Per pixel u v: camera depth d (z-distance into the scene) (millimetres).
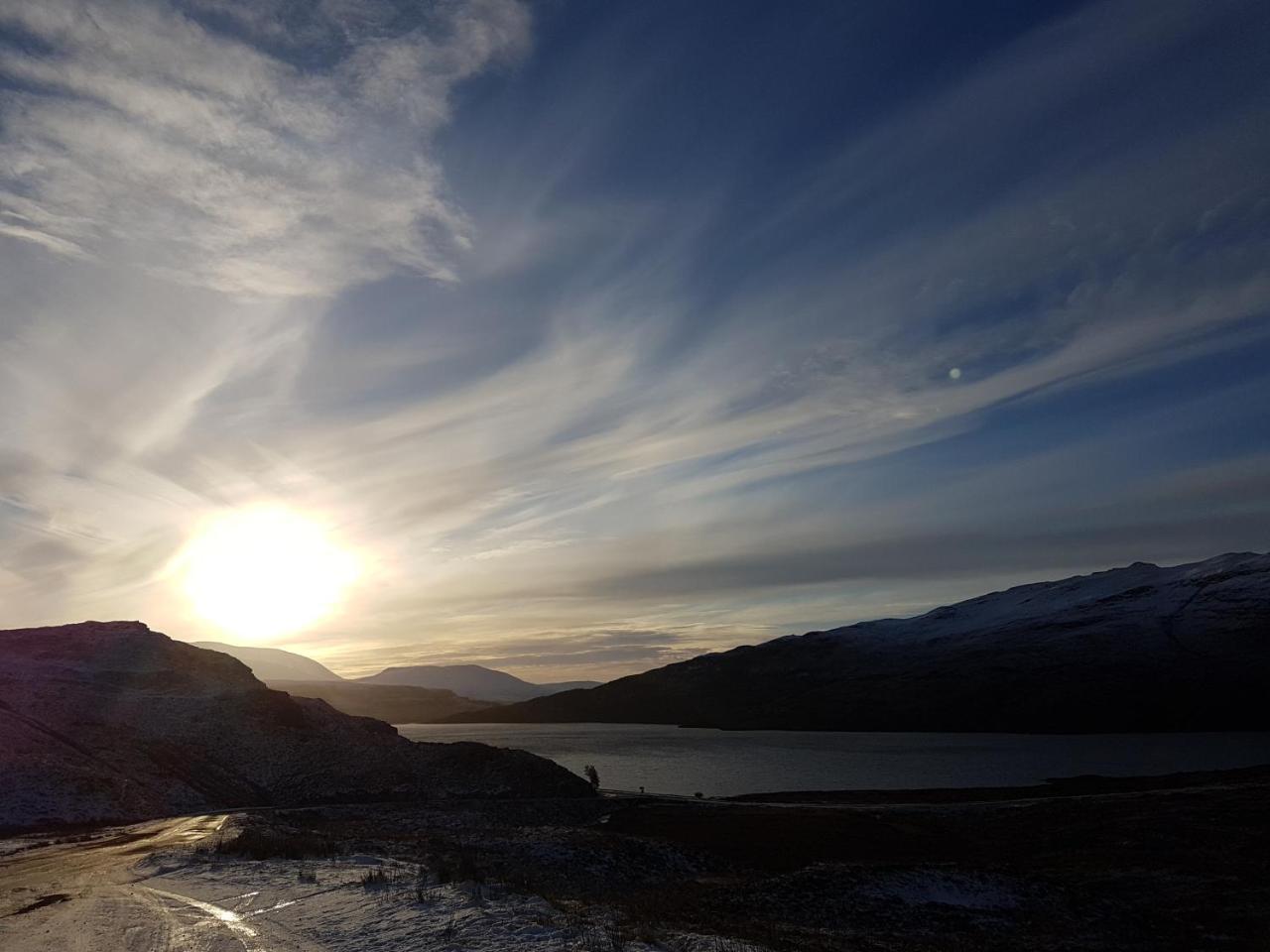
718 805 74500
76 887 26516
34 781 60750
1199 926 30891
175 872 28141
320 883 22875
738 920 23672
